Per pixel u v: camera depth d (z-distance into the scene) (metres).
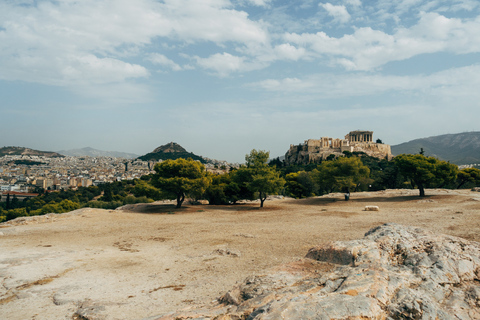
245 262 15.18
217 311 7.80
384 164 154.00
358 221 27.50
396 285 7.89
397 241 10.48
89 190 158.38
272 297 7.76
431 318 6.78
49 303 10.46
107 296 10.98
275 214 37.00
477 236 17.66
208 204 56.41
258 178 44.59
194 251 18.20
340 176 52.66
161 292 11.37
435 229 20.61
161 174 45.53
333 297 7.12
